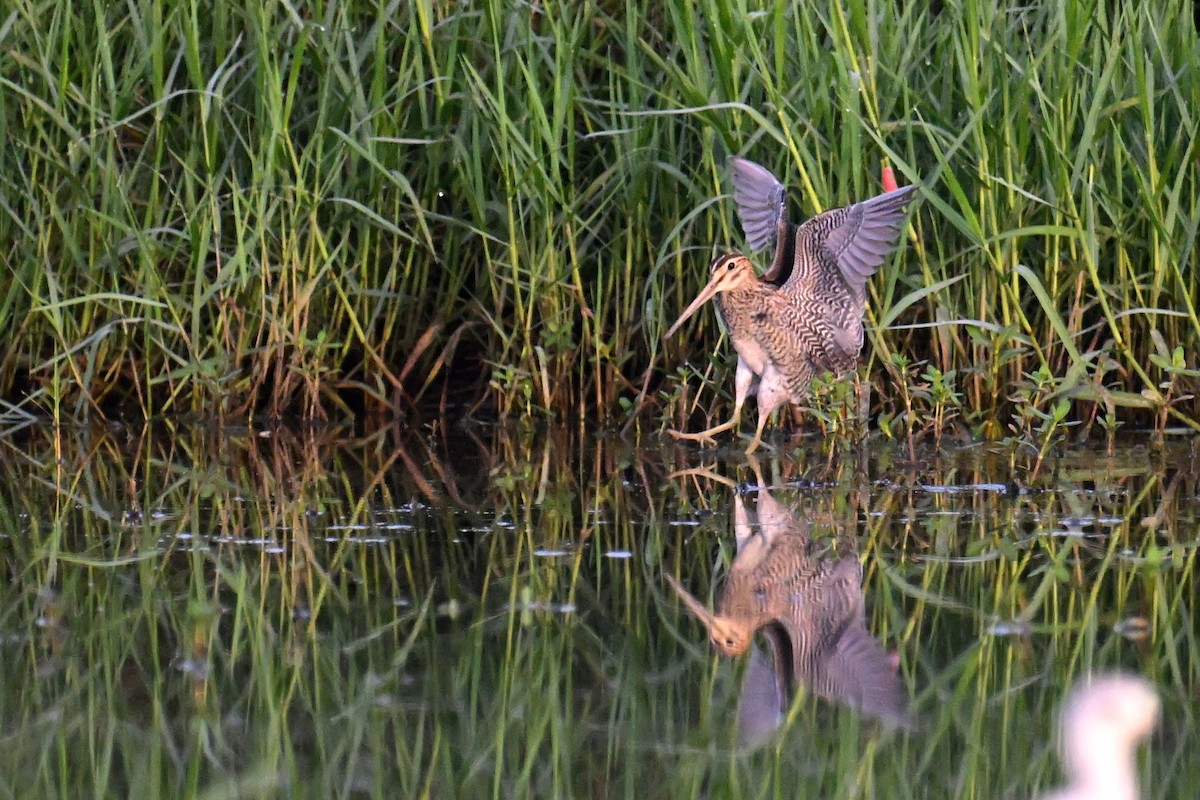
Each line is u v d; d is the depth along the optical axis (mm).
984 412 22031
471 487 20062
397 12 23797
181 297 23656
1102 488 19016
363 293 23375
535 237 23375
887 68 21047
